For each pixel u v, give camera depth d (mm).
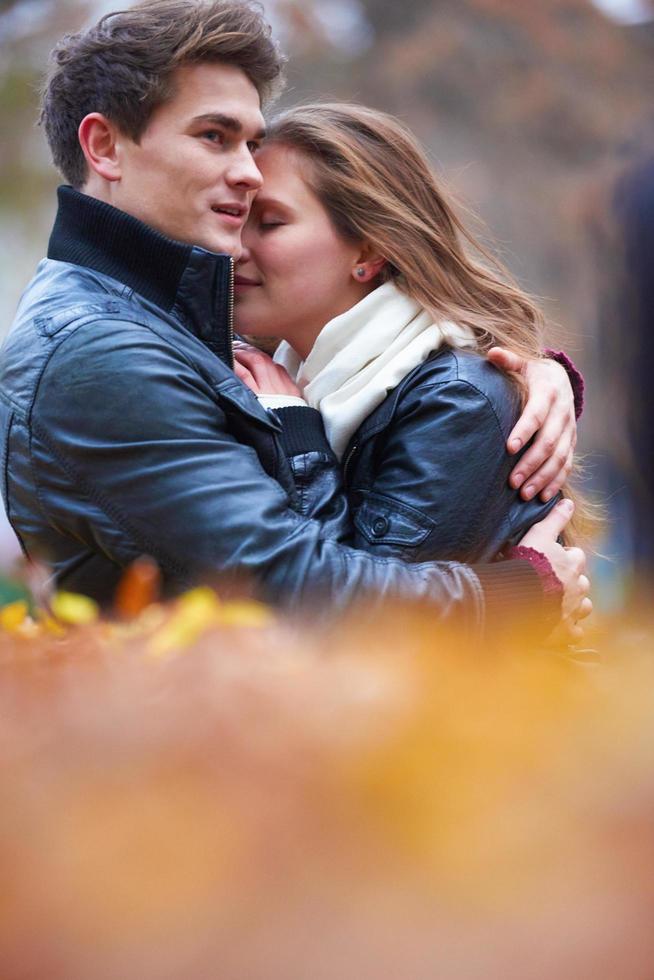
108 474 4930
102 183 5617
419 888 1384
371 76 36406
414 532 5246
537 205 35719
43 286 5410
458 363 5559
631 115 36656
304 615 4754
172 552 4879
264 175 5824
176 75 5402
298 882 1414
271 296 5852
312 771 1538
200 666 2043
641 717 1674
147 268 5375
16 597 8203
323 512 5305
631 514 7285
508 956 1302
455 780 1508
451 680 1839
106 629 2771
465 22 37250
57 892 1429
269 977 1315
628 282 7113
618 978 1282
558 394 5711
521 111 36469
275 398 5559
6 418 5172
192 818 1498
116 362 4965
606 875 1361
